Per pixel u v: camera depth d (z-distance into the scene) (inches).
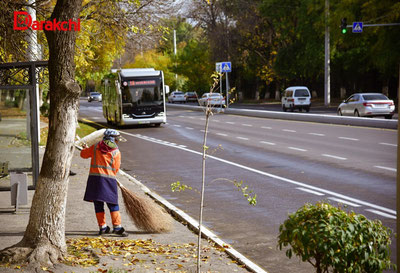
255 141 896.9
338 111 1364.4
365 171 553.9
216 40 2618.1
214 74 244.1
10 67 428.8
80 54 658.2
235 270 250.4
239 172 574.9
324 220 182.7
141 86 1293.1
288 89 1732.3
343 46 2114.9
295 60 2326.5
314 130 1067.3
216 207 408.2
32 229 253.0
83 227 328.8
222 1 2532.0
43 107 1408.7
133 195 319.9
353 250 178.5
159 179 546.9
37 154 444.1
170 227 326.6
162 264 255.0
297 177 531.8
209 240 307.0
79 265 249.3
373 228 186.1
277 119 1476.4
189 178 548.4
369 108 1230.9
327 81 1872.5
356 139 868.0
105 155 311.1
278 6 2386.8
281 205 407.5
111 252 271.0
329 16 1812.3
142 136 1072.8
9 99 512.1
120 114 1285.7
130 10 596.7
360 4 1695.4
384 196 428.5
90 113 2144.4
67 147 256.5
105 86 1529.3
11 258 247.3
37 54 560.7
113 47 683.4
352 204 401.1
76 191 446.9
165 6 603.5
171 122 1492.4
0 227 326.6
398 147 175.6
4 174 456.4
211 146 848.9
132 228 331.3
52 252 251.3
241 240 318.0
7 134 518.0
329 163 618.2
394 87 2250.2
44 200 253.8
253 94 3223.4
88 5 584.4
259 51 2743.6
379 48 1674.5
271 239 319.0
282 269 266.7
